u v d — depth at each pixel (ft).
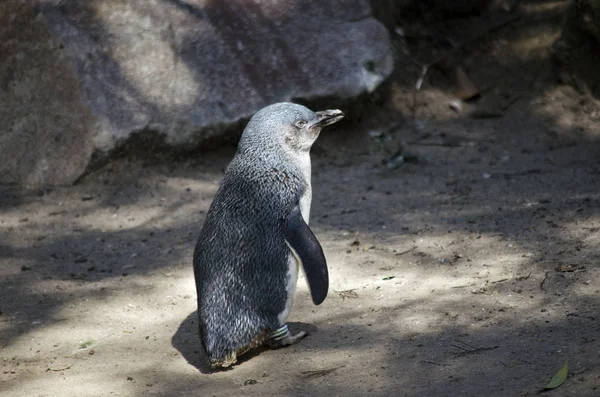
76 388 40.04
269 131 42.09
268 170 41.63
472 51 86.58
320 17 81.10
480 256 51.85
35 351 44.80
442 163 72.79
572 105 80.64
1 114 73.77
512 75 84.38
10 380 41.47
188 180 71.10
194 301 50.34
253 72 76.13
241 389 38.65
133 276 54.54
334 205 65.10
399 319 44.57
